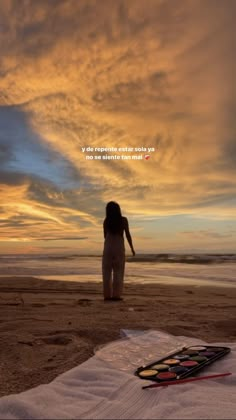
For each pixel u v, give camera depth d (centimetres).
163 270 1274
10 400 151
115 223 559
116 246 556
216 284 835
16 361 221
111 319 348
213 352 219
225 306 471
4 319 351
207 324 329
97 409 148
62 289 694
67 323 322
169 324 321
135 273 1171
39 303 483
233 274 1091
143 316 371
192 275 1076
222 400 158
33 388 175
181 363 200
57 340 265
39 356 229
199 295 617
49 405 152
